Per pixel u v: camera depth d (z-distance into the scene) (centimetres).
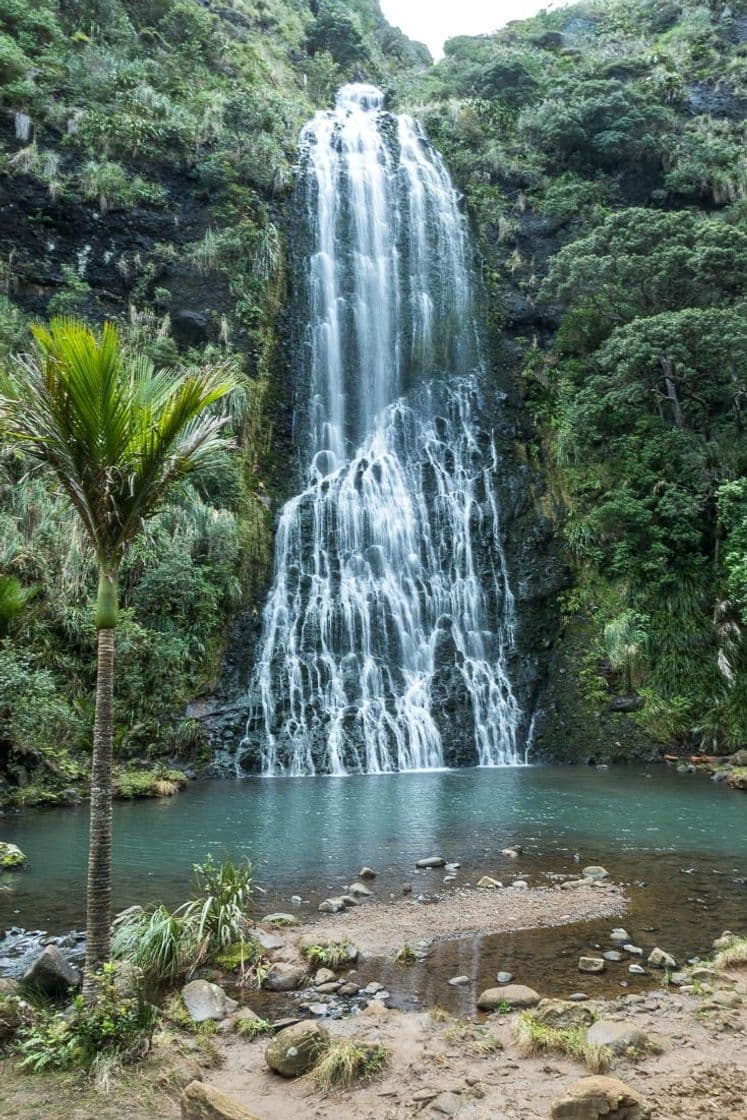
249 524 2647
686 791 1784
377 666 2561
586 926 830
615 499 2775
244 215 3406
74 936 798
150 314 2955
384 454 3216
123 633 2052
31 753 1686
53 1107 466
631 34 6044
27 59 3509
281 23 5322
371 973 703
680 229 3006
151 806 1588
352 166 3888
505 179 4178
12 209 3011
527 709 2603
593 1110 443
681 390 3027
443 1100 478
